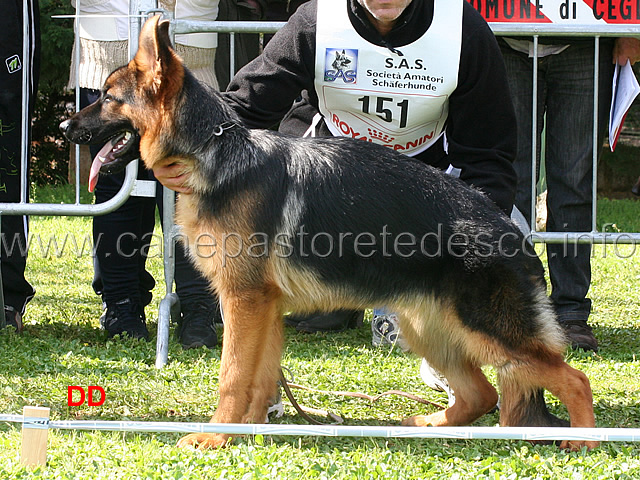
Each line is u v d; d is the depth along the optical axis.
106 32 4.84
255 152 3.20
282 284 3.19
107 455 2.86
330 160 3.21
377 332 4.91
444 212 3.12
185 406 3.63
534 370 3.07
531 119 4.90
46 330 5.07
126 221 4.89
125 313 4.98
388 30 3.49
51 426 2.77
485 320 3.05
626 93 4.71
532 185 4.72
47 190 13.83
